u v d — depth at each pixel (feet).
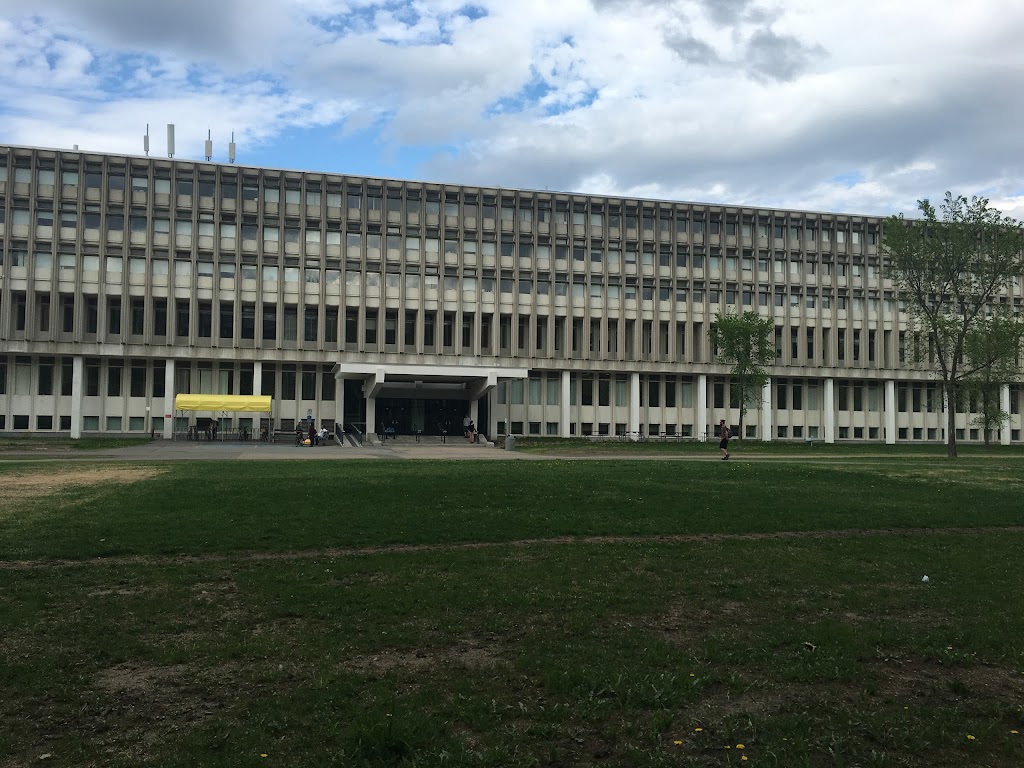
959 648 26.71
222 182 218.18
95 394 212.02
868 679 23.77
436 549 43.45
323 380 226.17
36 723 19.62
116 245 210.38
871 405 267.59
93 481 77.20
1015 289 261.65
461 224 233.55
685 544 46.19
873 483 85.56
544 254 239.71
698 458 144.25
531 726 19.62
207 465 104.12
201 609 30.35
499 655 25.45
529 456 149.69
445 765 17.54
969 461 139.03
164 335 214.48
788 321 254.68
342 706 20.68
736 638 27.50
